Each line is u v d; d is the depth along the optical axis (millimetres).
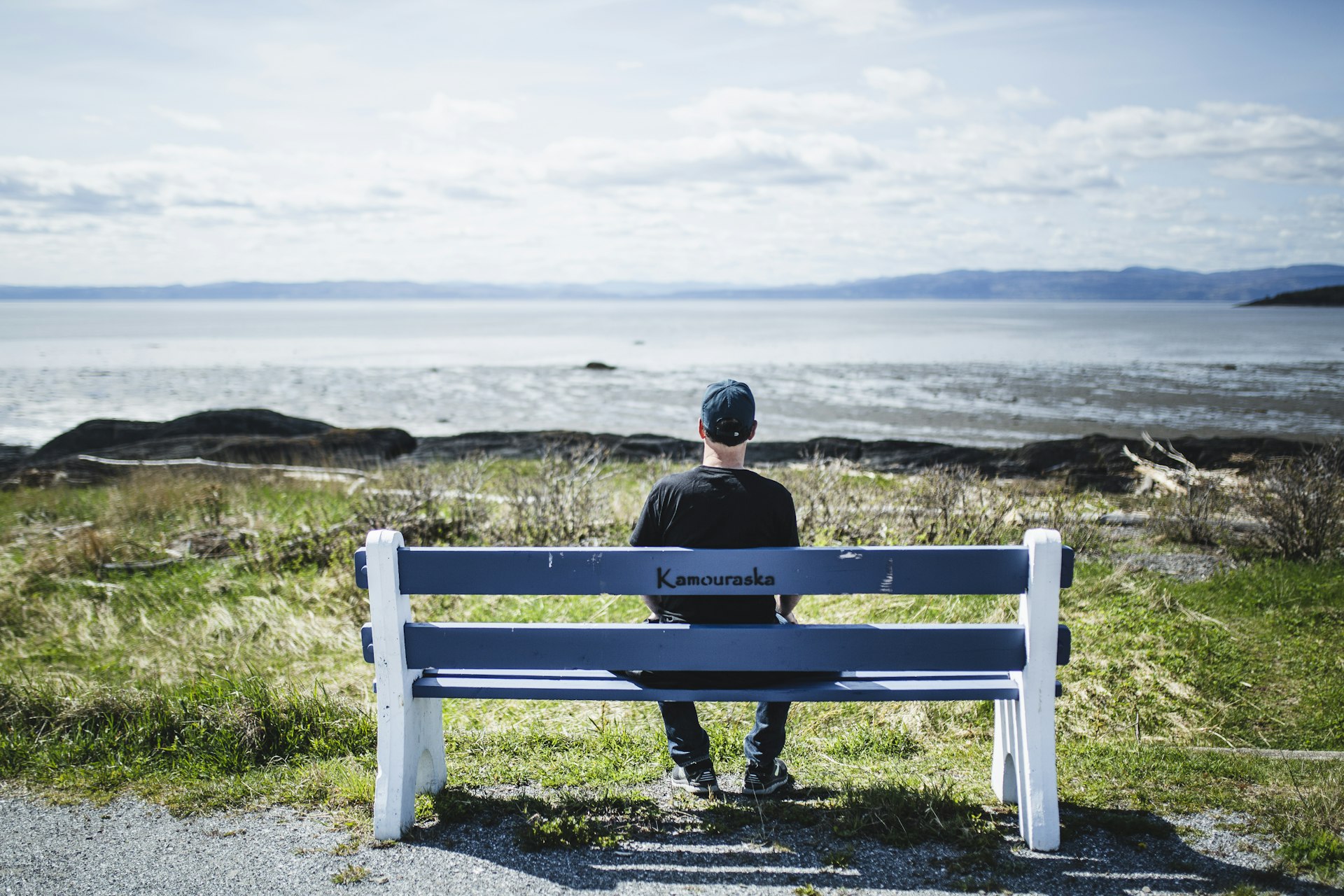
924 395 36812
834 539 7277
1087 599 6004
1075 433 25766
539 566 2947
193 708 4238
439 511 8234
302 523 8641
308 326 165125
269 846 3070
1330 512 7234
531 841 3020
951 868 2832
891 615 5836
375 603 3014
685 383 45375
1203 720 4363
